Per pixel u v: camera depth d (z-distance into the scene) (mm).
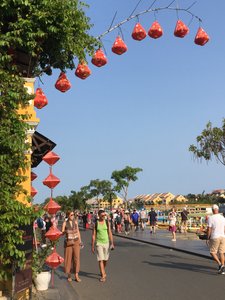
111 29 10016
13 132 7957
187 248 20969
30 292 8508
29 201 8242
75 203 93750
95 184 83750
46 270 10477
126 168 67625
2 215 7730
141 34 10242
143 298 9648
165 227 44375
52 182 10250
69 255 12008
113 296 9898
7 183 8008
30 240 8414
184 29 10328
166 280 12031
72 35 9320
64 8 8734
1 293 8156
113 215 41406
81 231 43000
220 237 12914
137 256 18625
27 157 8445
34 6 8445
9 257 7953
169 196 117938
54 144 12367
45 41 9453
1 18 8422
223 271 12883
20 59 9180
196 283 11461
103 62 10000
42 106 9586
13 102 7938
